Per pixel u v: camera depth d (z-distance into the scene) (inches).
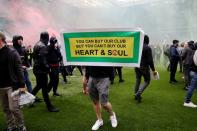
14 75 187.0
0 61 184.9
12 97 187.2
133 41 186.5
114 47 190.7
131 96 321.1
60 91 355.3
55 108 260.8
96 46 193.9
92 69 200.4
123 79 458.3
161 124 221.5
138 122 226.2
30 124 224.2
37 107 272.7
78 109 265.4
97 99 210.7
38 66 251.4
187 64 353.7
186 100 275.6
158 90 358.3
